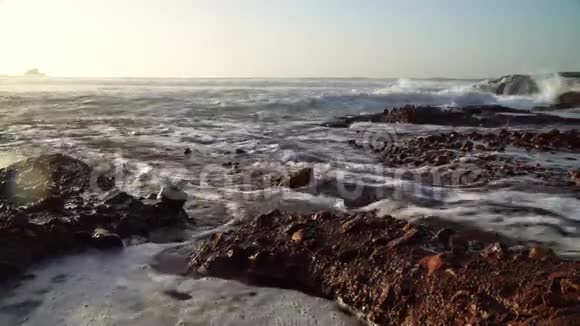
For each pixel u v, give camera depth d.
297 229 4.62
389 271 3.67
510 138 12.77
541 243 4.55
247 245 4.51
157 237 5.14
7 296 3.66
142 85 69.31
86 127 16.62
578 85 34.31
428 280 3.40
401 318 3.27
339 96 27.97
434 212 5.76
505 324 2.71
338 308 3.62
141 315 3.38
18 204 5.77
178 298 3.69
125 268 4.27
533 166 8.83
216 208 6.27
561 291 2.81
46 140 13.10
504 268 3.29
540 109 26.89
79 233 4.71
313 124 18.38
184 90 48.66
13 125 17.08
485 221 5.33
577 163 9.30
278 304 3.64
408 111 19.83
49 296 3.67
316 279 3.99
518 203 6.16
